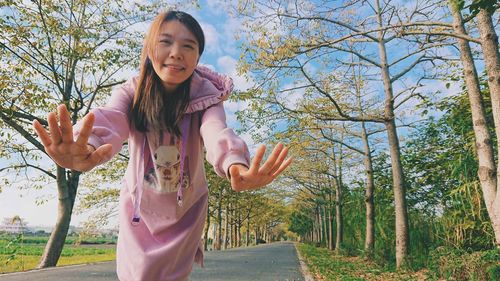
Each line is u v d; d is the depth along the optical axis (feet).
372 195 53.52
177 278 5.49
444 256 26.91
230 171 3.76
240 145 4.33
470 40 25.35
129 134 5.47
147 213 5.47
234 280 27.07
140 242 5.39
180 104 5.30
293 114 41.73
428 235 41.57
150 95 5.22
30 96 35.81
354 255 63.87
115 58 39.68
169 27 4.95
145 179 5.44
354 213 68.13
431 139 46.29
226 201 127.75
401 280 30.40
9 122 37.04
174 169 5.46
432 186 44.27
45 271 29.86
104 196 52.90
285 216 235.61
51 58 38.06
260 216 199.31
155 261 5.25
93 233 53.11
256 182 3.77
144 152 5.48
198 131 5.52
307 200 118.83
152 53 5.01
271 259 51.47
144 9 41.09
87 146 3.58
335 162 69.41
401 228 39.40
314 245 144.36
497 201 23.53
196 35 5.01
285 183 90.68
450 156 42.60
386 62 41.65
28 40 36.06
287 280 28.04
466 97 38.81
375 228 54.39
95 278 25.41
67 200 42.09
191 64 5.01
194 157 5.58
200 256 6.13
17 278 25.30
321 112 40.22
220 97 5.41
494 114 23.73
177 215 5.56
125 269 5.39
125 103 5.27
